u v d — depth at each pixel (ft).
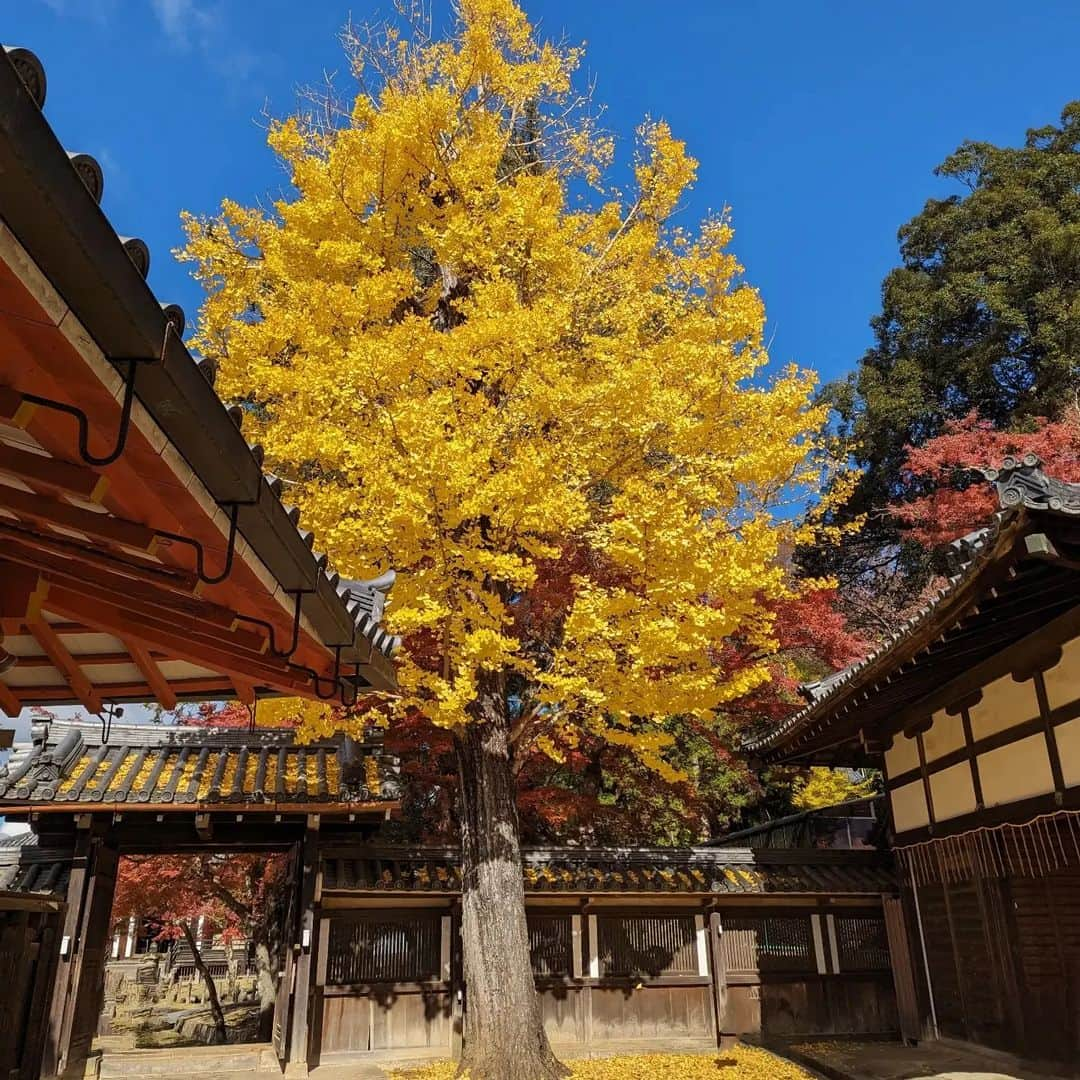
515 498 23.11
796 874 37.32
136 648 13.98
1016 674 25.85
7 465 7.66
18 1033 22.31
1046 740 24.72
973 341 72.79
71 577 10.77
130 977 82.33
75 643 14.19
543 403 24.76
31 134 4.91
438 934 33.12
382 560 23.84
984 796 27.89
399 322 31.94
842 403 79.25
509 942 27.53
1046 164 72.74
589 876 35.42
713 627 24.75
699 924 35.60
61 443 7.52
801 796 58.03
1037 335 66.33
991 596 20.80
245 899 51.31
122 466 7.92
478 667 26.50
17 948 21.54
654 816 52.34
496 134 30.89
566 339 29.81
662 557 24.59
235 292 30.25
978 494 50.90
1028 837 26.08
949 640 24.00
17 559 10.41
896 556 73.97
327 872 32.60
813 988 35.24
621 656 26.53
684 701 26.18
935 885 31.50
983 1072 25.67
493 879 28.07
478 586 24.32
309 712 25.23
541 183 29.96
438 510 23.22
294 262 29.27
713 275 31.78
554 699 24.25
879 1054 29.53
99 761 32.32
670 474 27.61
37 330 5.99
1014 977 27.09
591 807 42.42
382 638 17.07
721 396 27.71
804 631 42.16
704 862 37.47
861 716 32.45
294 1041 29.55
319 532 23.34
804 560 79.77
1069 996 24.76
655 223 33.04
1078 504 17.08
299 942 30.71
